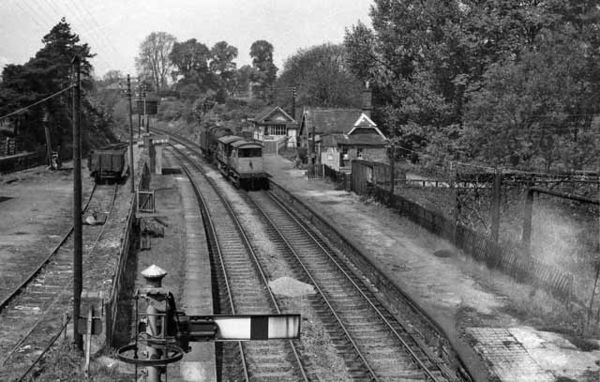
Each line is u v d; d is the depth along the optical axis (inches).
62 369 522.6
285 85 4114.2
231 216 1362.0
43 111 2091.5
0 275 805.9
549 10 1656.0
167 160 2664.9
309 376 570.3
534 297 772.6
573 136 1262.3
